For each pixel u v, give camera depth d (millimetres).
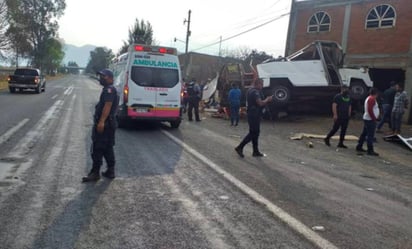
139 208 5215
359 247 4340
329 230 4801
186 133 13133
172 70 13578
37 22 74750
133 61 13133
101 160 6504
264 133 14734
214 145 10898
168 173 7250
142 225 4629
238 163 8586
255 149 9609
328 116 20797
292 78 19594
